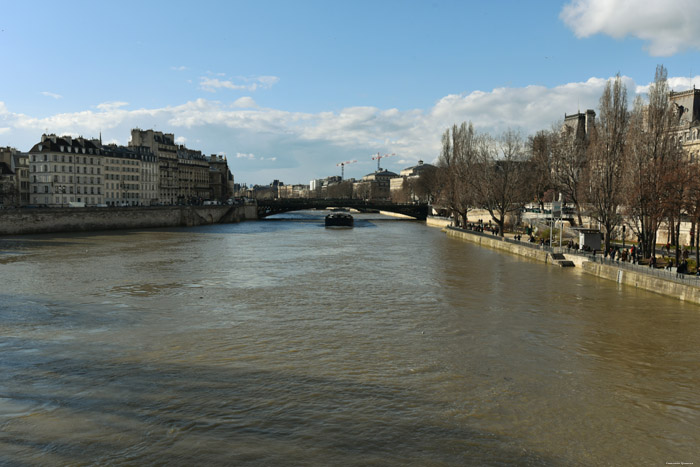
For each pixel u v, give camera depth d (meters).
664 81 56.28
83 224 118.56
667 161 55.22
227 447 18.38
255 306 39.50
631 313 37.41
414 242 96.00
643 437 19.30
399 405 21.80
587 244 65.12
